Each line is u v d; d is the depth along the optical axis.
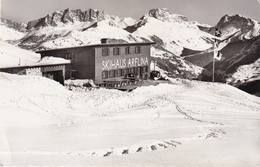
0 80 22.58
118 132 14.44
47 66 29.50
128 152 11.13
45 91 23.02
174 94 28.52
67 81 32.19
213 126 15.70
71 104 21.61
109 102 23.27
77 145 12.20
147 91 29.69
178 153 10.63
